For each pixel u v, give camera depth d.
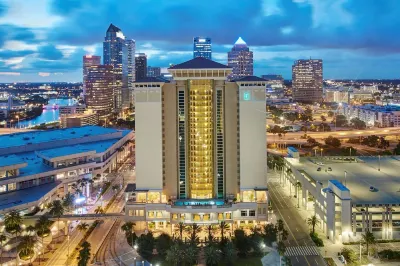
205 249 183.88
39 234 195.88
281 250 180.12
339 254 186.75
